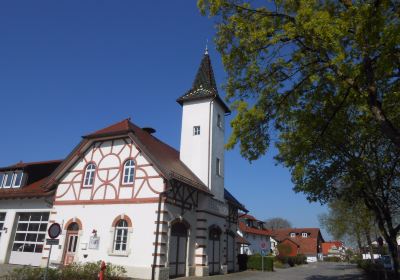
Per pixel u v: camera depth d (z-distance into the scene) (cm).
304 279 2288
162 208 1858
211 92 2492
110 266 1666
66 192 2188
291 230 8475
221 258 2414
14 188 2581
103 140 2169
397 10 904
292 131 1304
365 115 1367
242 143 1197
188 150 2447
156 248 1792
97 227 2003
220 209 2450
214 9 1113
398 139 902
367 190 1698
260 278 2212
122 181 2030
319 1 1051
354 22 881
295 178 1666
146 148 1980
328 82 1098
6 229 2444
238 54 1120
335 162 1669
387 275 2116
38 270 1410
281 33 1027
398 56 877
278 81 1148
